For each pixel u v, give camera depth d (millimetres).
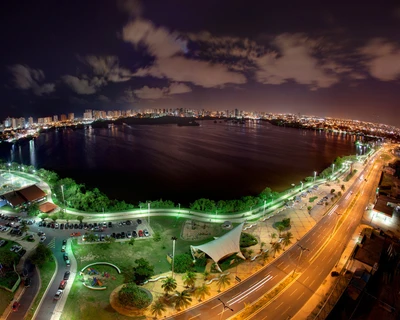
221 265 94938
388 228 129750
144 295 76750
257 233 119312
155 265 93250
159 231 117125
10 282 79812
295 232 121125
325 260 100938
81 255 96812
